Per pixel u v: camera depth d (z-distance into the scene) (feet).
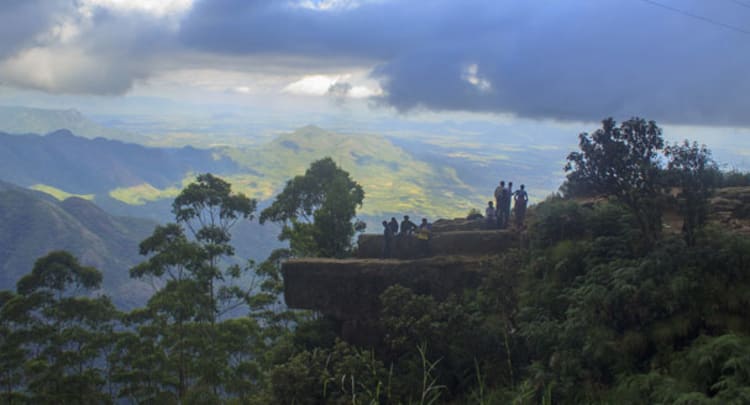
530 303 46.26
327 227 103.24
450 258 59.98
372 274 60.95
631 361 35.32
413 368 46.68
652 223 43.39
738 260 35.78
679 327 34.58
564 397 35.50
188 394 104.68
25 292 110.83
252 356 114.11
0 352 107.34
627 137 43.62
